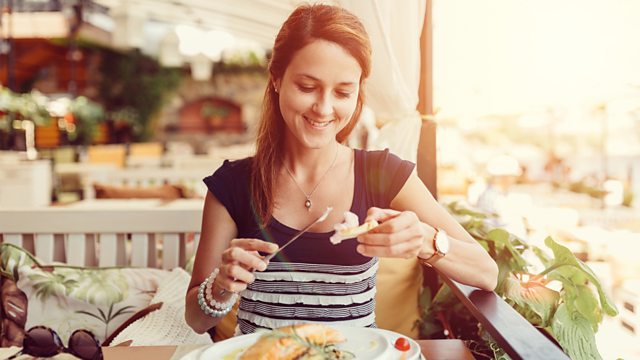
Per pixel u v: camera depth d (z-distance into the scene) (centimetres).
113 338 173
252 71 1700
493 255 176
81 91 1641
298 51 121
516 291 161
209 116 1731
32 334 99
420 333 208
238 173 144
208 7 396
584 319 159
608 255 239
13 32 732
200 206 246
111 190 350
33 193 539
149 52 1589
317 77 120
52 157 793
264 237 137
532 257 210
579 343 155
